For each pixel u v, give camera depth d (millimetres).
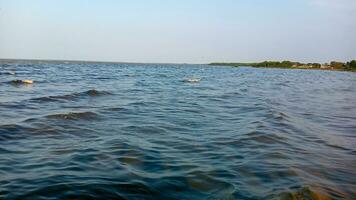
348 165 9547
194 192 7031
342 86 50844
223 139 11938
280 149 10898
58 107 17969
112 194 6707
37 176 7660
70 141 11016
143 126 13844
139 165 8742
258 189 7301
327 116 19109
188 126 14242
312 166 9242
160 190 7047
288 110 20453
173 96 26594
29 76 45906
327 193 7223
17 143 10531
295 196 6926
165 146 10789
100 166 8523
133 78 51875
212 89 35500
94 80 42812
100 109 17562
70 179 7488
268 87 42250
